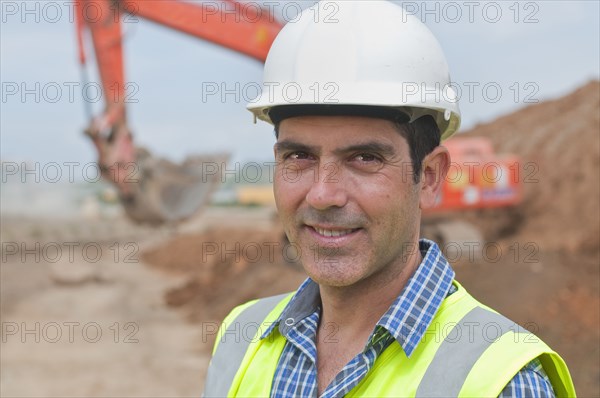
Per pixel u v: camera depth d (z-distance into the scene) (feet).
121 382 29.84
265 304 6.48
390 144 4.94
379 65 5.12
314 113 4.93
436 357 4.81
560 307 30.86
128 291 56.54
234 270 53.11
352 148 4.91
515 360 4.55
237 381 5.75
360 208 4.94
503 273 35.94
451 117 5.62
